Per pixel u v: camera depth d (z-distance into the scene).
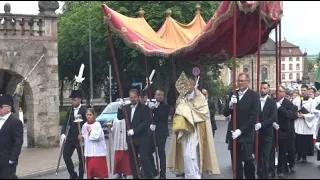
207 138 11.18
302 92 15.80
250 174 10.72
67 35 42.22
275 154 13.19
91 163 11.20
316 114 15.16
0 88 21.78
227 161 15.71
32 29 20.69
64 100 54.00
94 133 11.16
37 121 20.84
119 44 28.28
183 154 11.26
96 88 47.19
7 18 20.05
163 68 19.73
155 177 11.92
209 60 14.92
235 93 10.27
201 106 11.15
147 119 11.21
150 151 11.53
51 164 15.42
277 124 11.96
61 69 44.53
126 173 12.08
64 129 12.16
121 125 12.10
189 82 11.23
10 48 20.14
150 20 17.23
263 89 11.38
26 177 13.16
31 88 20.70
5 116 10.66
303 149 15.18
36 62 20.77
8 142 10.55
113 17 11.87
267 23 11.46
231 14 10.38
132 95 11.30
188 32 15.35
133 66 29.59
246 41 13.15
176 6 15.27
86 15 36.09
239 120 10.61
